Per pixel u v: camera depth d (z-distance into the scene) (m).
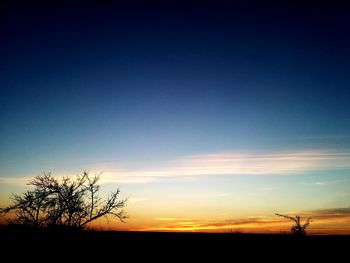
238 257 26.08
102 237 27.12
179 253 27.66
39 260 21.61
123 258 24.58
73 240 24.70
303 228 31.00
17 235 24.16
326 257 25.00
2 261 20.86
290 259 24.86
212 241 32.53
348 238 31.42
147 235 35.06
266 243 30.59
